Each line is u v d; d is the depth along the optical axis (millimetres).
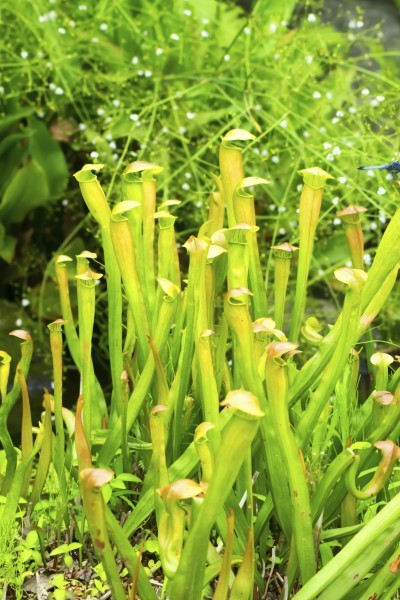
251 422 1027
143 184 1359
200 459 1207
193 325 1261
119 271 1335
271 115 2539
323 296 2656
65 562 1287
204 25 2646
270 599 1260
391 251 1217
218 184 1431
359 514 1353
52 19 2555
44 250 2783
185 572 1095
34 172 2541
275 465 1212
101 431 1381
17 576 1294
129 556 1143
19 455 1494
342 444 1319
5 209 2633
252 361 1172
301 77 2562
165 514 1114
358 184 2301
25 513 1367
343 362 1208
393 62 2955
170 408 1299
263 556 1276
